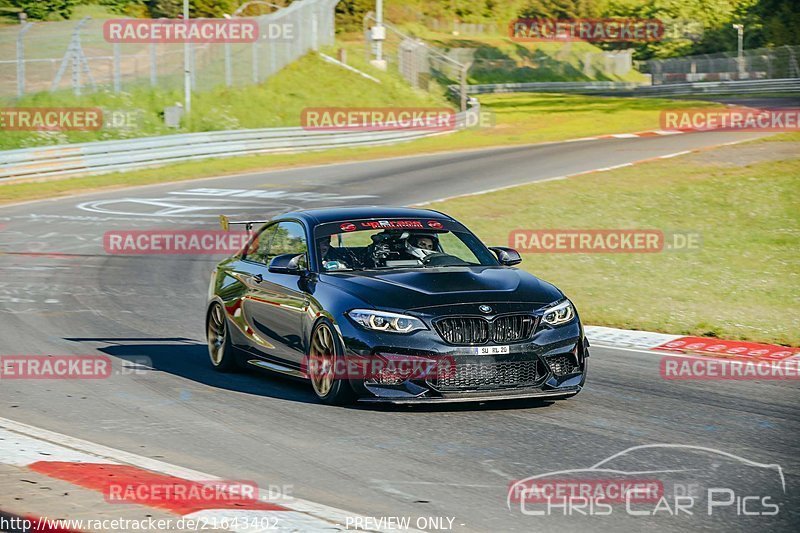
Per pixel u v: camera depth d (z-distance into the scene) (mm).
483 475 20719
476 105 179375
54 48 151250
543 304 27047
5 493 18797
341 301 27062
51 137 117750
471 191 86625
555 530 17281
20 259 60688
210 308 34000
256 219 76125
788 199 75688
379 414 26344
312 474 20844
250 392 29562
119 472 20500
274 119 144250
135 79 141000
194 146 115688
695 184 82938
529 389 26312
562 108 195875
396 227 30812
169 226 74188
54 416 26422
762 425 25094
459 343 25766
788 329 39719
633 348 36500
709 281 52375
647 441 23484
